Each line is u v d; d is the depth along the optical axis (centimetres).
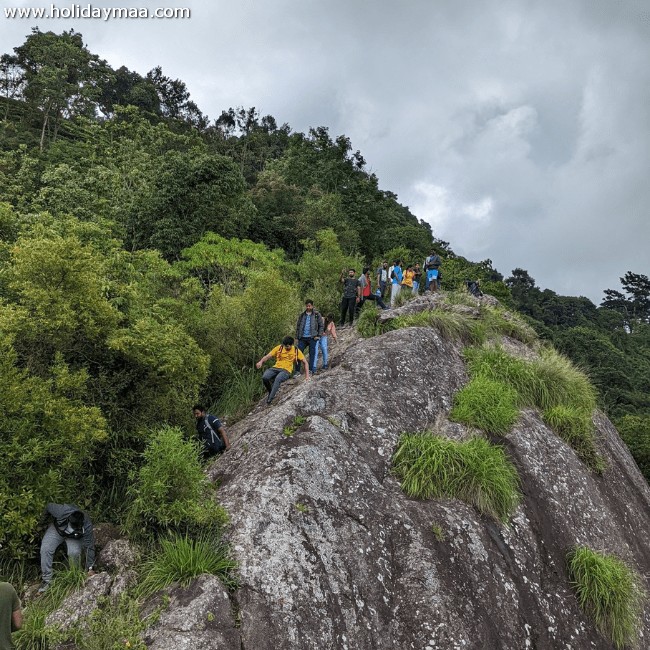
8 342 665
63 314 735
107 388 814
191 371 901
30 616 539
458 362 1106
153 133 3438
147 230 2294
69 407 671
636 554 898
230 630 515
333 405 862
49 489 625
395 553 658
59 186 2172
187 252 1744
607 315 13962
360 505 691
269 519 635
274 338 1257
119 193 2444
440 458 778
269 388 1013
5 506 598
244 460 750
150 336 841
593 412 1182
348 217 4012
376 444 812
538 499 832
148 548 629
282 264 1953
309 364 1116
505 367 1094
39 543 643
